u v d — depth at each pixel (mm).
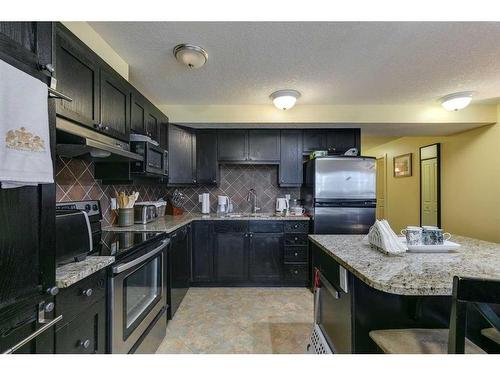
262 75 2283
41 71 909
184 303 2664
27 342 833
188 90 2625
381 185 6156
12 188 799
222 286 3154
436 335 1057
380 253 1344
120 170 2064
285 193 3740
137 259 1507
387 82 2424
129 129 2025
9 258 784
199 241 3129
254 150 3414
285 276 3109
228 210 3652
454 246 1333
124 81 1929
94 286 1210
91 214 1932
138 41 1754
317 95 2760
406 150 5039
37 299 874
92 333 1192
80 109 1412
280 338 2014
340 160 3035
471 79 2350
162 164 2559
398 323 1188
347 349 1222
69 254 1137
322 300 1650
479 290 730
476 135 3357
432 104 3037
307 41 1759
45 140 887
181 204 3713
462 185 3605
